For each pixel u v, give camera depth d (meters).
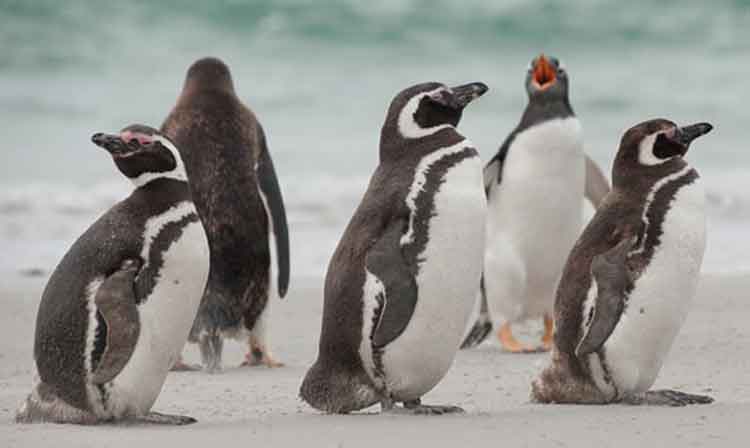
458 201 13.48
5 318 23.58
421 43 69.69
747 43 69.12
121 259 13.13
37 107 57.94
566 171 21.56
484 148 48.25
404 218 13.48
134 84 63.12
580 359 14.29
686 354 19.50
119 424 13.42
